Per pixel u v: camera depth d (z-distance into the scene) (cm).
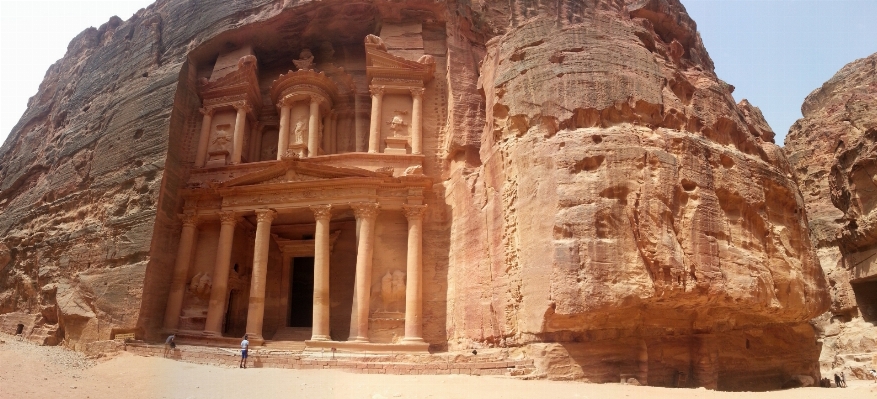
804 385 2059
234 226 2612
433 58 2938
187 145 2928
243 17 3152
